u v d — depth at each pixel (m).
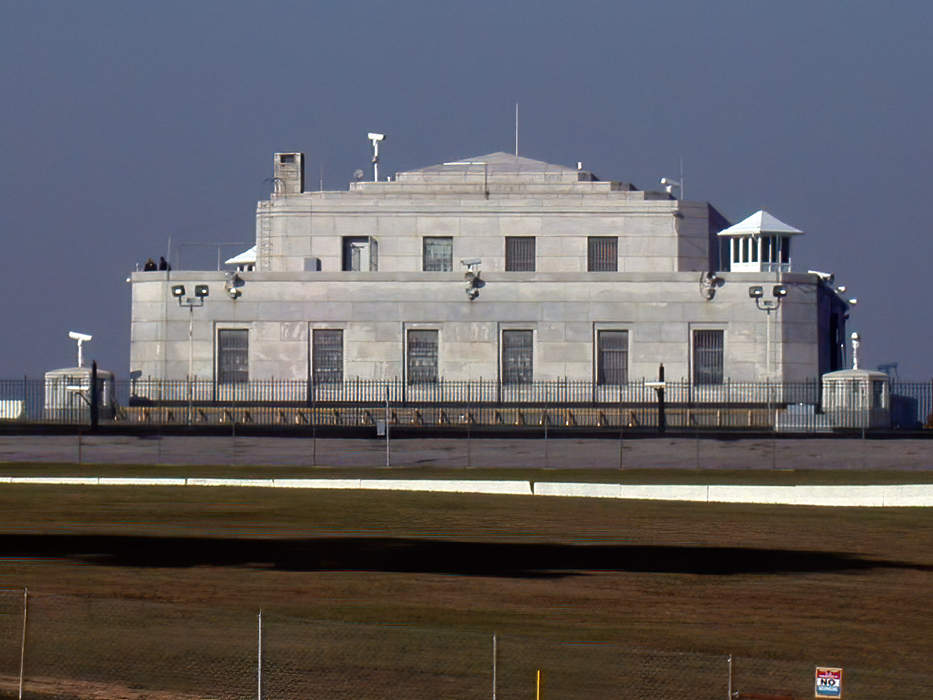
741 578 87.19
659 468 162.00
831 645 68.56
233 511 119.44
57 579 81.75
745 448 175.88
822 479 150.12
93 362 194.12
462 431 191.50
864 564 93.38
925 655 66.69
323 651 52.69
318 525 110.31
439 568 89.38
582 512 122.69
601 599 79.31
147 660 54.03
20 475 149.25
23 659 54.41
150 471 154.62
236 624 54.31
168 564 88.75
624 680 50.84
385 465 163.88
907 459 167.50
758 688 50.03
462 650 52.09
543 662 51.50
